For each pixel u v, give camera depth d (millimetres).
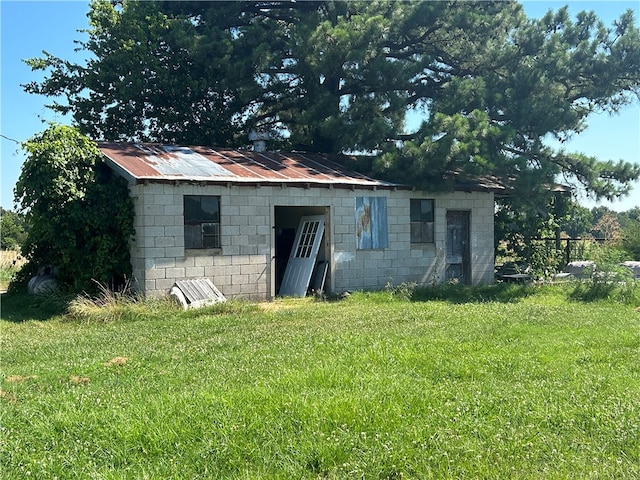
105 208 14109
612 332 9555
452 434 4734
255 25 21469
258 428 4848
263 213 15195
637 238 23891
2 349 8992
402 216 17406
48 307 13273
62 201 13734
